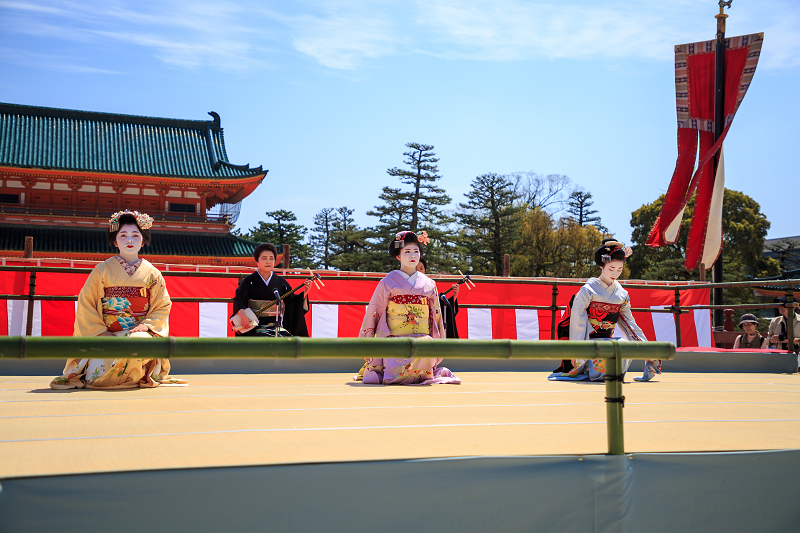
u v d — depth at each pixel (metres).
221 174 32.81
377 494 2.20
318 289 9.31
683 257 34.97
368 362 5.54
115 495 1.96
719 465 2.57
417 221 39.03
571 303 6.23
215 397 4.20
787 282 7.15
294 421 3.19
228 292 8.98
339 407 3.77
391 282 5.77
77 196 31.95
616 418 2.44
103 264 4.86
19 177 31.12
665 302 10.81
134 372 4.69
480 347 2.22
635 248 38.06
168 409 3.57
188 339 1.94
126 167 32.72
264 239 49.34
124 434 2.76
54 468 2.07
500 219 41.44
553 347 2.31
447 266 38.94
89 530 1.94
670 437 2.93
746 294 33.47
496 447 2.59
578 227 41.41
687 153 10.35
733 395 4.71
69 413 3.37
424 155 38.75
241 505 2.07
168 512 2.00
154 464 2.15
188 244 31.84
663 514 2.48
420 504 2.23
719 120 10.09
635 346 2.45
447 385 5.39
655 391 5.03
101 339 1.87
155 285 5.00
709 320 10.84
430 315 5.86
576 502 2.38
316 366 6.52
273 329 5.88
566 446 2.65
